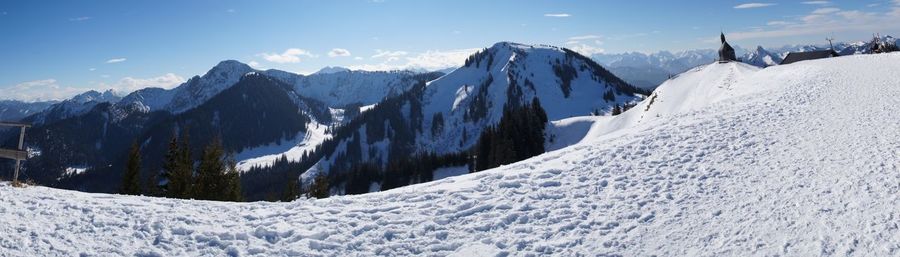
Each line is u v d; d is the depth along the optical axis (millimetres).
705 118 23484
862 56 57906
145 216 10117
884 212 8719
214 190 44000
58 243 8359
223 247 8664
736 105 28250
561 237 9008
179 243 8727
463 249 8648
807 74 45531
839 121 19516
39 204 10555
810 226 8531
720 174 12742
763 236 8344
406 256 8445
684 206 10312
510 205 11055
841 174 11508
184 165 43062
